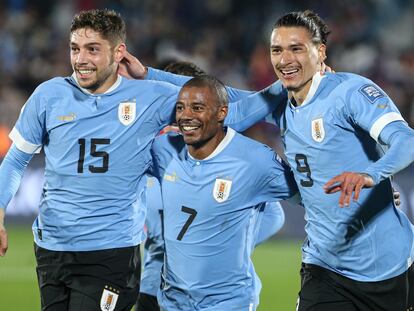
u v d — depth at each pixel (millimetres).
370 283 19656
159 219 22125
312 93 19500
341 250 19594
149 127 20438
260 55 67938
